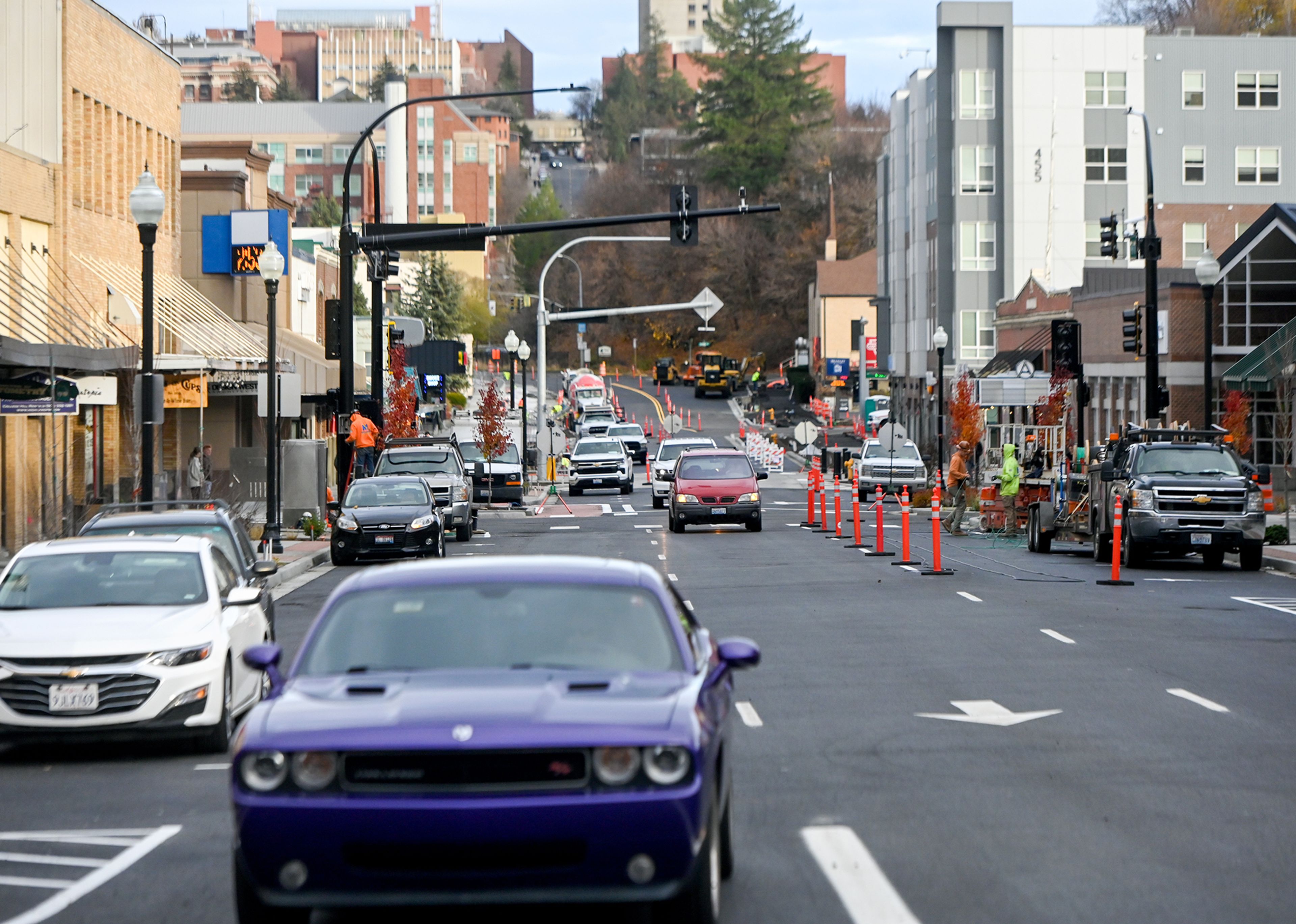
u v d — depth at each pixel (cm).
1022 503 5034
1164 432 4175
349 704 964
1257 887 1109
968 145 10731
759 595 3291
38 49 4816
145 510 3238
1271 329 7175
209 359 5103
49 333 4491
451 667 1034
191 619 1788
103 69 5350
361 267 13888
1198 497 3878
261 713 969
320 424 8819
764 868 1173
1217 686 2067
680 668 1048
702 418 16038
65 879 1199
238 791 923
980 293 10731
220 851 1287
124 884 1181
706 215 4500
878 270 13850
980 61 10719
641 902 916
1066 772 1527
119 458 5300
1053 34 10706
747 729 1781
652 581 1130
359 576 1144
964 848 1229
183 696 1711
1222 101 10750
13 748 1848
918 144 11550
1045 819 1330
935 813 1359
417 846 899
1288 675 2162
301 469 5331
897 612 2961
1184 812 1352
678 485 5469
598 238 6794
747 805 1395
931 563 4141
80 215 5144
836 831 1291
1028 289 9681
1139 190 10719
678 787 921
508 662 1038
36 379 3556
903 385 12481
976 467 7425
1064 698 1977
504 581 1112
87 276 5122
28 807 1493
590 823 902
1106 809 1365
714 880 993
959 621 2803
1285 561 3975
